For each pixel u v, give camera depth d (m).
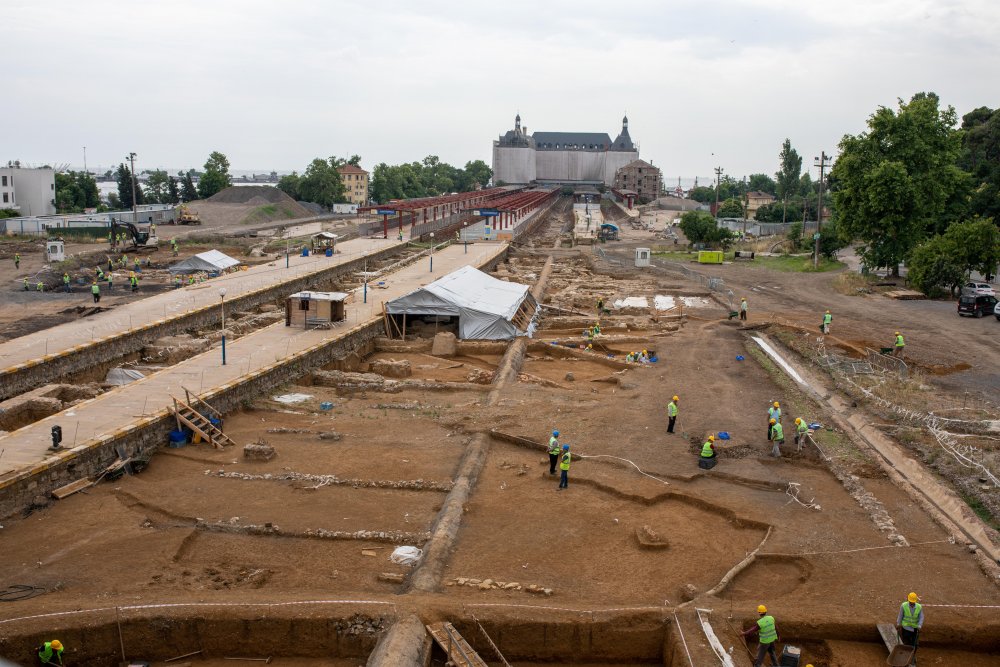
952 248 72.00
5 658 17.75
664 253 116.62
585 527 25.31
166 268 89.31
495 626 19.16
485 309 54.12
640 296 75.31
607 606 20.03
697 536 24.88
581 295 73.62
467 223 160.88
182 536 23.81
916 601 18.56
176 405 32.56
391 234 123.00
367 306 59.22
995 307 61.56
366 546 23.59
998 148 106.81
